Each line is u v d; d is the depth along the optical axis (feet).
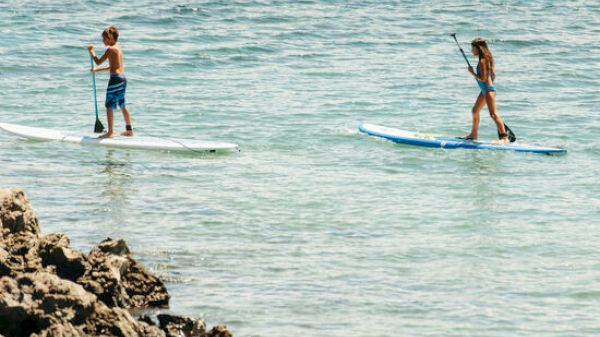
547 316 130.41
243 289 136.26
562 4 502.38
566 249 156.66
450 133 247.91
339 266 146.72
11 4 433.48
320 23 424.46
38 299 110.01
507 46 388.78
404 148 225.76
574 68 343.26
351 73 324.80
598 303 135.23
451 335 123.75
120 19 413.18
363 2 488.02
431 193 188.65
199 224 164.96
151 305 128.06
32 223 130.93
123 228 161.48
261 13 442.91
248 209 174.29
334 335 122.83
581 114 269.64
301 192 186.50
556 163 215.10
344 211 174.70
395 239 159.94
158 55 346.13
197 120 252.83
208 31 396.98
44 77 303.68
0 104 265.34
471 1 506.07
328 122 252.83
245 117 256.73
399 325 126.41
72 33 377.71
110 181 191.83
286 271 143.84
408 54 365.20
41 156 210.18
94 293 120.37
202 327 119.55
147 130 240.53
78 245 151.02
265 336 122.01
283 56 353.92
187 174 198.49
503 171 206.90
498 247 156.87
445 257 151.84
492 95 227.20
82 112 259.39
